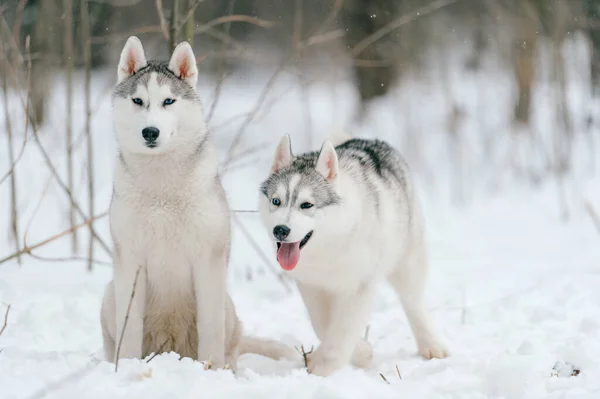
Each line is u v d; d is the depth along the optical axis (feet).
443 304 51.96
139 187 34.09
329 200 36.17
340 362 37.83
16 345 38.50
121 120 34.50
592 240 74.02
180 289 36.04
